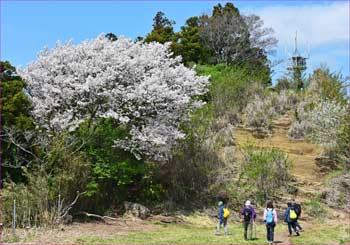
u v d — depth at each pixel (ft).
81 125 61.36
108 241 45.93
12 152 57.57
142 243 45.80
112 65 62.85
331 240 51.08
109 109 61.57
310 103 101.45
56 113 61.67
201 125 72.49
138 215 59.67
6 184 53.72
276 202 68.28
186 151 68.90
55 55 65.67
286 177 73.26
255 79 115.55
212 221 61.82
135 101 62.59
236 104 103.35
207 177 68.28
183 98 62.75
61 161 55.11
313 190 72.38
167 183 68.08
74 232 49.39
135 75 63.77
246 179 70.90
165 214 62.59
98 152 60.59
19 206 50.70
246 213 50.88
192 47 142.61
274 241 50.39
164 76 65.87
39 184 52.31
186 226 57.88
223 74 110.11
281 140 92.22
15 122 56.34
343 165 78.74
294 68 125.59
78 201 56.65
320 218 64.59
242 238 51.08
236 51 154.51
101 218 57.77
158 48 70.95
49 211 52.47
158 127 61.98
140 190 65.98
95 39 68.49
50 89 61.11
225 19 155.94
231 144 85.51
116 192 63.26
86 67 62.23
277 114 103.24
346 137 80.74
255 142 88.74
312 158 83.76
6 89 57.98
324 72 111.34
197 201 66.85
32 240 44.73
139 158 60.80
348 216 66.08
